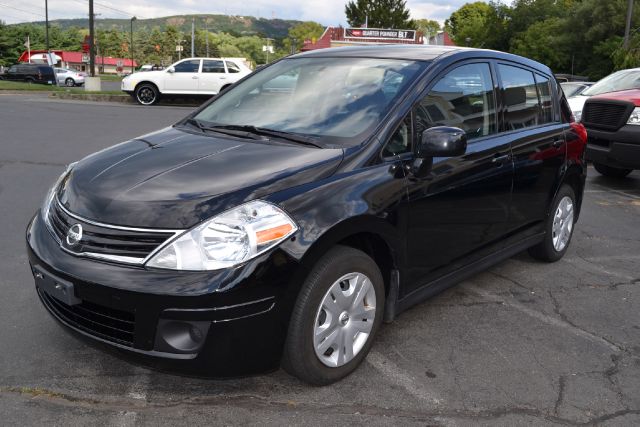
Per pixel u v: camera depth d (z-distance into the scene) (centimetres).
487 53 425
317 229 275
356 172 307
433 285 364
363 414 281
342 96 362
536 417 286
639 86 1022
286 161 303
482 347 356
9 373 305
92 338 274
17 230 539
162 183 285
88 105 1903
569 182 512
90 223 274
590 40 4384
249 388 300
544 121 481
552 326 391
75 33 12388
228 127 364
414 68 369
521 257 536
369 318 316
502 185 407
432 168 344
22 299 394
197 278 253
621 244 591
